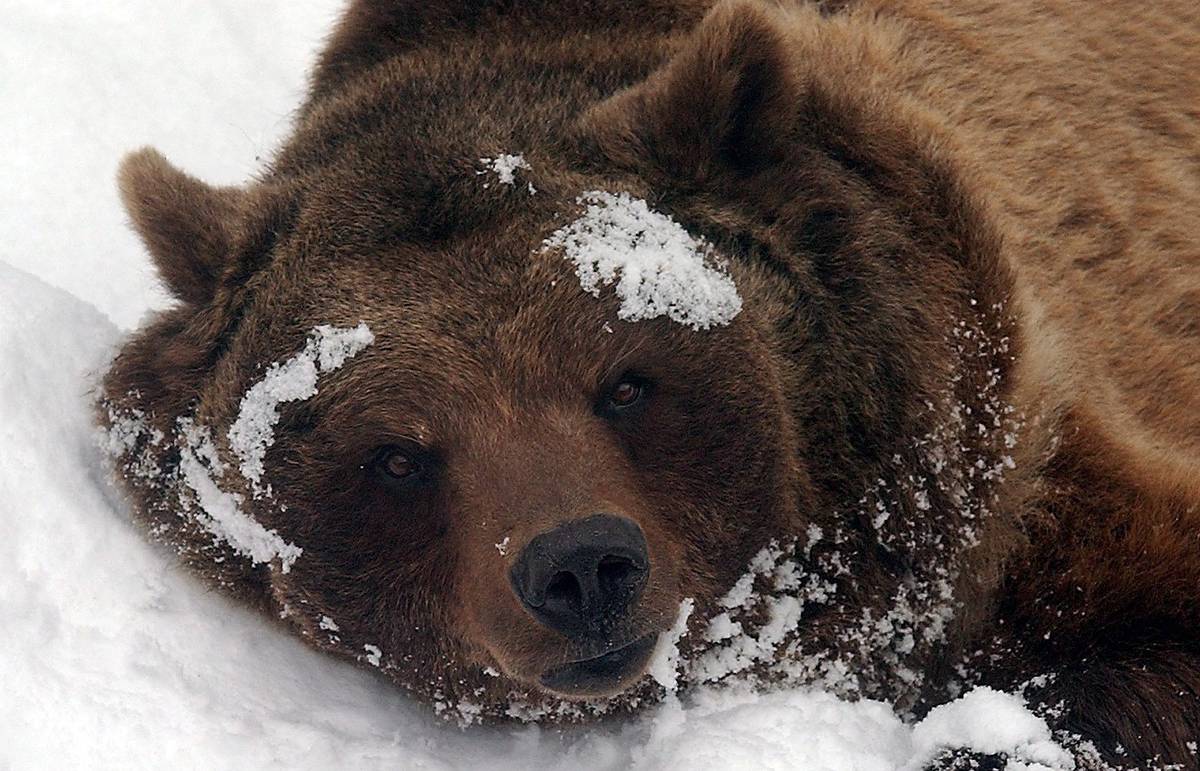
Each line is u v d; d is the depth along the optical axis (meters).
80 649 8.56
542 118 9.16
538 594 7.57
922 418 9.06
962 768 8.55
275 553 8.75
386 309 8.27
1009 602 9.42
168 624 8.83
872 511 9.04
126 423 9.36
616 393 8.33
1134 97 12.28
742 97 8.98
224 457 8.73
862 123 9.46
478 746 9.09
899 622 9.30
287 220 9.05
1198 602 9.02
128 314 13.16
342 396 8.27
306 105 11.20
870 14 11.38
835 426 8.95
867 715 8.77
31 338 9.91
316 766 8.20
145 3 15.77
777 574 8.85
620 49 10.12
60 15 15.69
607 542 7.55
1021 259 10.39
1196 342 11.57
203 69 15.45
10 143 14.54
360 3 10.98
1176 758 8.71
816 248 9.09
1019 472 9.39
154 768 8.02
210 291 9.16
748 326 8.55
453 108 9.38
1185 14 12.71
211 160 14.77
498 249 8.30
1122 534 9.30
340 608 8.77
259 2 15.95
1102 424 9.75
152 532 9.32
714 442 8.43
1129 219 11.73
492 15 10.49
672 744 8.64
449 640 8.65
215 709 8.36
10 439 9.38
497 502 8.02
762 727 8.45
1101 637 9.23
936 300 9.22
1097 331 11.07
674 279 8.30
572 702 9.02
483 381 8.17
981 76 11.57
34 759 8.06
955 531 9.19
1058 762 8.55
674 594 8.20
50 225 13.98
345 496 8.47
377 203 8.66
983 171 10.68
